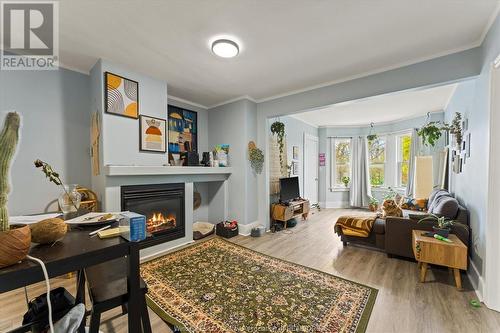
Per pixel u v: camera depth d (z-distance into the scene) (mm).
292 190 4613
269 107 3844
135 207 2754
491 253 1799
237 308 1788
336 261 2707
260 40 2107
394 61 2512
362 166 6242
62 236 875
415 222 2617
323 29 1943
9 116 713
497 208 1792
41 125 2443
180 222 3229
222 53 2209
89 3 1622
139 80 2797
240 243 3354
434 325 1602
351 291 2035
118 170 2414
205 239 3533
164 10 1701
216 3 1627
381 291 2039
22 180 2312
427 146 4867
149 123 2895
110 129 2518
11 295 1935
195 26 1899
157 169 2787
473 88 2420
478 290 1975
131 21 1832
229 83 3176
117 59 2471
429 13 1733
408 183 5137
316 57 2426
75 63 2566
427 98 3945
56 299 948
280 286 2115
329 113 5047
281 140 4496
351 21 1837
